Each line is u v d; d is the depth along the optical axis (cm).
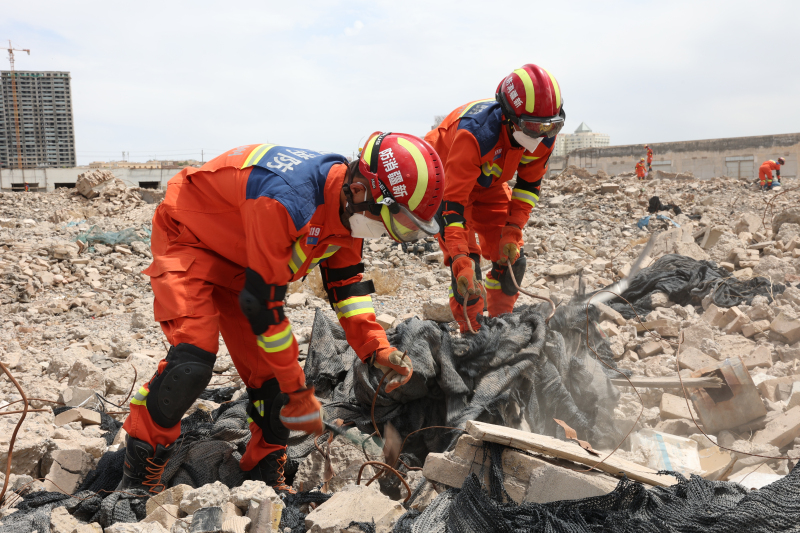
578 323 421
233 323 313
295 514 262
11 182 4006
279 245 256
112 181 2142
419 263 1111
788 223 1088
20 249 1173
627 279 713
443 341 355
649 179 2616
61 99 10700
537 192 467
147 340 654
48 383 490
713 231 1011
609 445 356
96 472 323
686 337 527
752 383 356
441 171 259
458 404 346
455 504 246
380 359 310
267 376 313
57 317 805
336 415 373
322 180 263
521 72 399
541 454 268
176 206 294
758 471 315
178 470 329
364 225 270
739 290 676
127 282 1028
